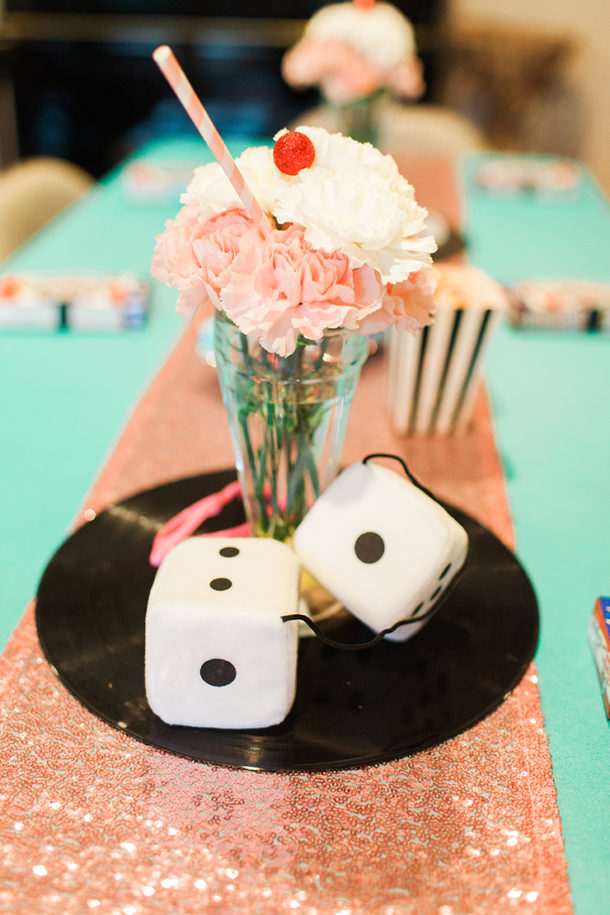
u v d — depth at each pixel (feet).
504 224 4.90
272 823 1.69
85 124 9.96
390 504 1.94
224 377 2.04
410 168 5.84
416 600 1.91
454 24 9.82
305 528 2.00
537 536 2.43
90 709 1.85
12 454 2.70
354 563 1.95
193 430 2.81
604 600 2.08
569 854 1.67
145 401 2.96
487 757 1.81
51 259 4.13
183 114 9.87
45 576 2.16
